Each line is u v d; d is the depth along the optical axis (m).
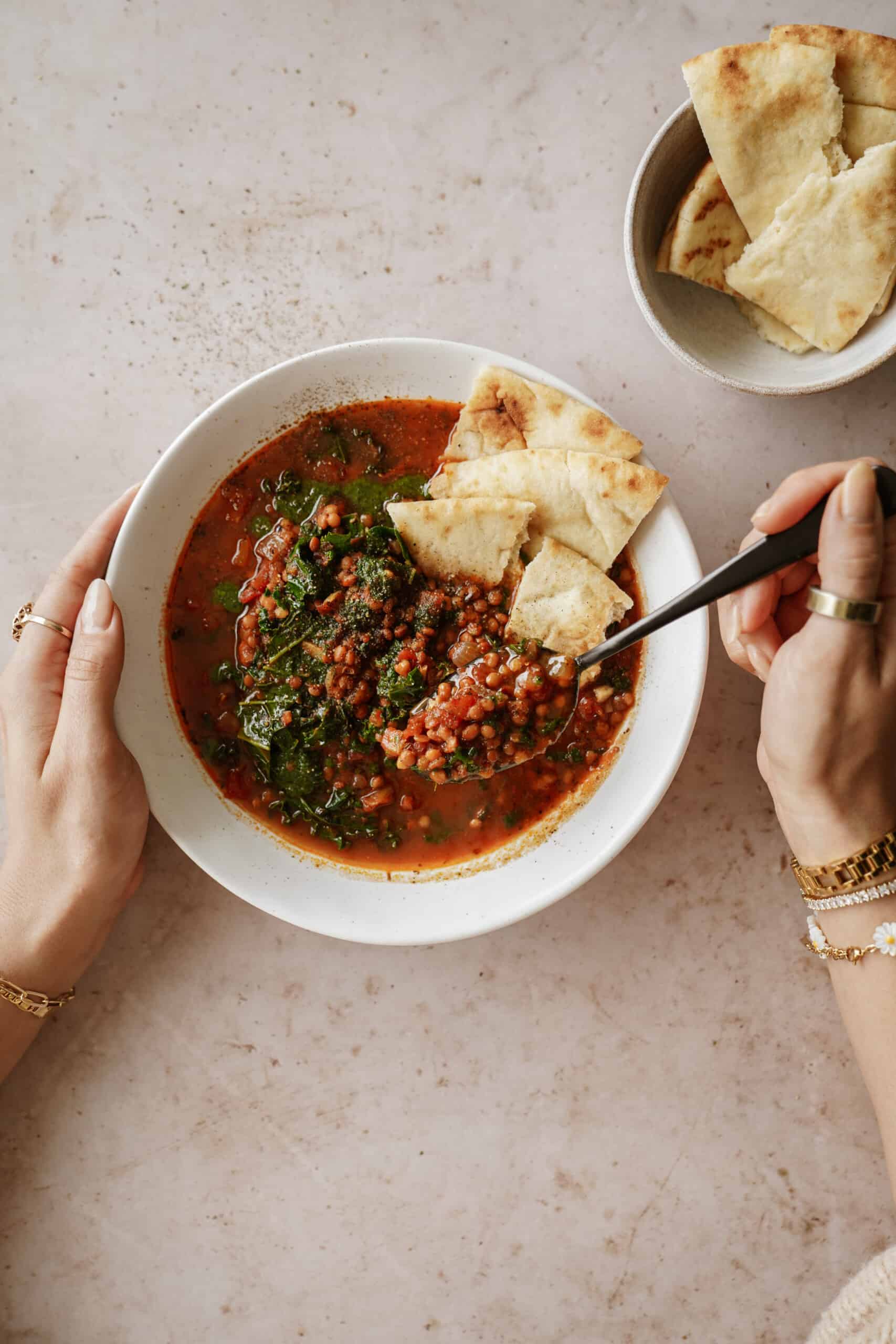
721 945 0.63
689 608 0.54
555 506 0.58
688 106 0.56
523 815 0.59
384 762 0.59
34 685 0.59
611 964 0.63
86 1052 0.63
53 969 0.59
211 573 0.59
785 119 0.56
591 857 0.58
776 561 0.52
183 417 0.62
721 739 0.62
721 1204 0.63
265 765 0.59
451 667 0.59
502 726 0.58
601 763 0.59
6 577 0.63
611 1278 0.63
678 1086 0.63
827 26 0.61
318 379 0.57
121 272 0.62
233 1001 0.63
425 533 0.58
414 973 0.63
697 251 0.58
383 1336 0.62
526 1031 0.63
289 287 0.62
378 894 0.59
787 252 0.57
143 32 0.62
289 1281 0.63
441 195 0.62
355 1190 0.63
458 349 0.57
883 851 0.53
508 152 0.62
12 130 0.62
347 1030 0.63
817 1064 0.63
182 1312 0.63
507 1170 0.63
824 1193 0.62
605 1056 0.63
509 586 0.59
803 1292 0.62
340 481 0.59
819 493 0.52
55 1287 0.63
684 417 0.62
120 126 0.62
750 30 0.61
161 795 0.58
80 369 0.63
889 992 0.54
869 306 0.57
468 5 0.62
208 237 0.62
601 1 0.62
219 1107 0.63
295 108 0.62
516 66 0.62
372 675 0.59
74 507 0.63
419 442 0.59
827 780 0.53
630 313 0.62
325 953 0.63
